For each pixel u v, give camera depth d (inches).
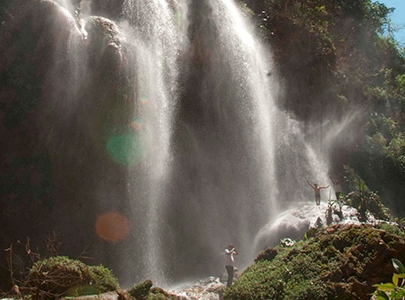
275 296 340.5
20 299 331.3
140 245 695.1
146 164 725.3
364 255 345.4
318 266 346.3
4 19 666.8
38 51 670.5
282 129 940.0
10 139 666.2
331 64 1087.0
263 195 863.7
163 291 413.1
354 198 794.2
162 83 776.3
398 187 1149.7
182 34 822.5
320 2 1259.2
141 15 778.2
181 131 802.8
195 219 779.4
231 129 858.1
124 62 696.4
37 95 674.2
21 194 660.1
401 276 189.0
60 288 356.5
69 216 665.0
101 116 674.8
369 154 1130.7
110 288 380.5
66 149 677.3
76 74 677.9
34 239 649.0
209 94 843.4
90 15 764.0
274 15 1023.6
